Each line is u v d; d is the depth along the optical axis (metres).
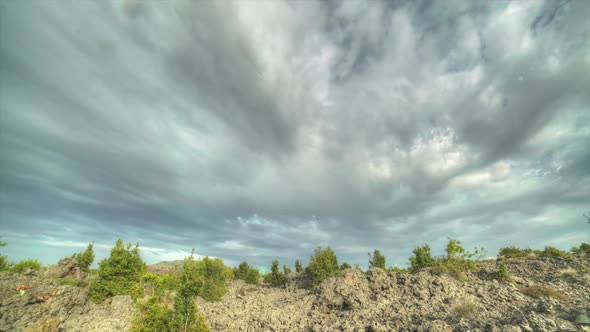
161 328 19.70
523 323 13.86
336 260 43.91
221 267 41.44
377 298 25.19
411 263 35.03
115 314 26.17
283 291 42.78
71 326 21.95
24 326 20.20
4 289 22.59
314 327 21.41
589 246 32.38
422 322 17.17
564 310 15.05
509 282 24.98
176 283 24.34
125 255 31.53
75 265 37.28
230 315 28.67
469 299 20.86
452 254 31.53
